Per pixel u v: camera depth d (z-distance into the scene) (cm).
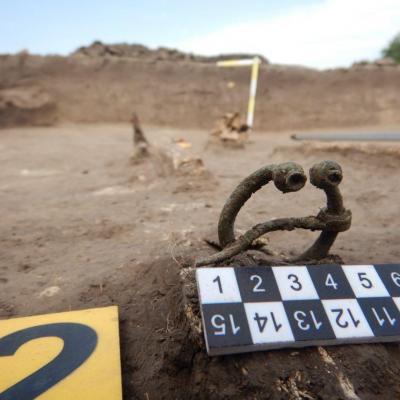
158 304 12
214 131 51
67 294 14
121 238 19
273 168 10
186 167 30
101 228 21
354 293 9
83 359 10
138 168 37
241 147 48
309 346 9
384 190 25
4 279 15
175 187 28
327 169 9
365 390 8
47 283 15
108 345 10
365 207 22
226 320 9
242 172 34
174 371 10
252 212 22
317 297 9
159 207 24
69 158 47
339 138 39
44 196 29
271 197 25
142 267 14
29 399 9
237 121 52
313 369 8
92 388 9
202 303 9
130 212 23
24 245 19
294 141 61
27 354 10
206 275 9
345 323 9
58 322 11
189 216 22
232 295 9
